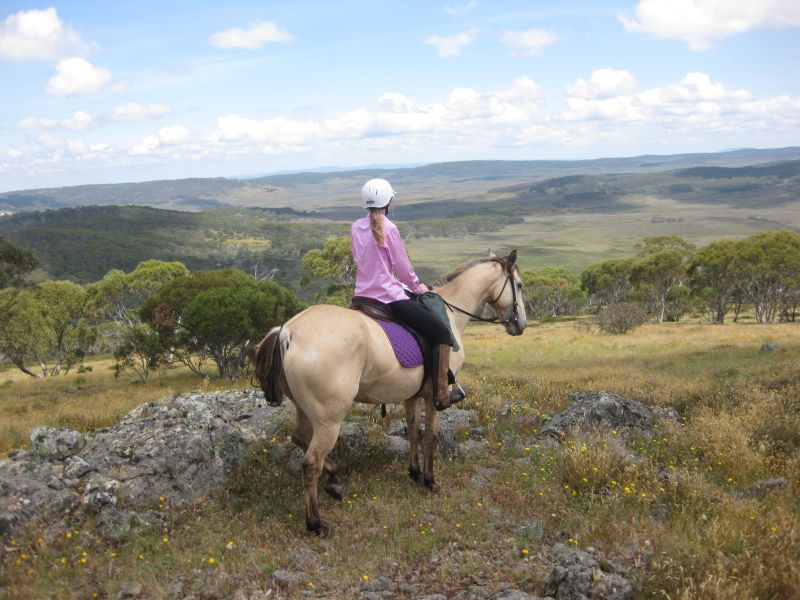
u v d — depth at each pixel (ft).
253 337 107.76
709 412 29.53
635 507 18.52
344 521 18.12
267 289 121.29
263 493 19.71
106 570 14.99
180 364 145.18
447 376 19.29
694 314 250.57
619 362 88.02
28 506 16.63
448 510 18.76
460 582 14.84
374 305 18.66
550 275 333.42
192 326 106.93
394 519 18.19
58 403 69.97
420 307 18.83
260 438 22.97
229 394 29.01
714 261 226.79
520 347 139.03
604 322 166.61
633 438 26.61
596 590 13.61
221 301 106.73
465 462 23.25
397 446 24.00
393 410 29.68
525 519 18.15
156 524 17.39
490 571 15.14
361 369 17.31
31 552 15.37
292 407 26.40
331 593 14.25
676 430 26.81
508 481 21.09
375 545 16.70
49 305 178.40
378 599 14.06
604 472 20.70
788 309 244.42
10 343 151.23
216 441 21.07
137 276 230.48
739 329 150.30
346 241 236.63
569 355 113.60
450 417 28.91
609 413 28.63
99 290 223.30
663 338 133.69
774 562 14.24
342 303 198.90
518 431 28.37
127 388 98.73
